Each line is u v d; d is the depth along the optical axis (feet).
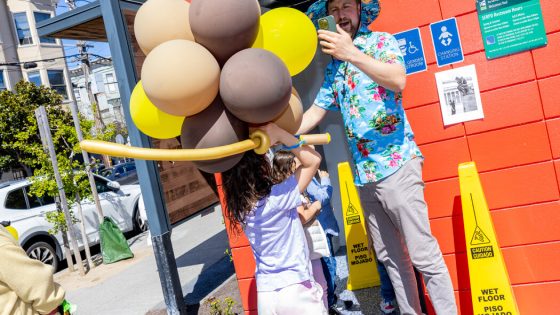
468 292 10.13
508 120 9.58
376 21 10.27
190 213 17.28
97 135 31.22
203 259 22.85
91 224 29.30
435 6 9.82
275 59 5.62
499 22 9.40
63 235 26.58
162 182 15.87
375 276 13.66
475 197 9.20
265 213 6.70
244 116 5.57
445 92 9.93
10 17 83.25
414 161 8.59
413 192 8.51
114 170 61.05
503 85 9.53
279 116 6.53
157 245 14.82
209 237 27.91
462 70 9.76
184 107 5.46
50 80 86.28
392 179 8.52
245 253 11.89
